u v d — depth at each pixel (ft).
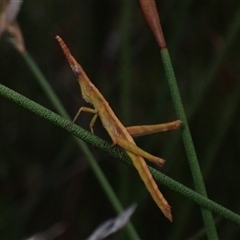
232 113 0.61
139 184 0.64
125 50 0.60
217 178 0.70
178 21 0.66
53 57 0.79
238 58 0.72
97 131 0.75
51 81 0.78
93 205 0.73
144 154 0.42
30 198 0.72
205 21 0.72
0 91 0.40
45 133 0.77
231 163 0.70
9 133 0.77
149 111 0.72
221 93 0.71
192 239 0.54
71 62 0.44
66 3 0.80
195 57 0.74
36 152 0.77
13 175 0.74
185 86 0.73
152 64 0.74
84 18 0.78
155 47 0.73
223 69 0.69
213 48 0.73
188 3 0.65
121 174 0.63
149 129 0.43
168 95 0.68
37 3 0.80
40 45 0.79
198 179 0.44
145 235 0.68
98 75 0.74
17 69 0.78
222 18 0.71
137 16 0.77
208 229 0.44
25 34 0.78
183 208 0.62
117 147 0.43
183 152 0.67
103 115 0.43
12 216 0.70
